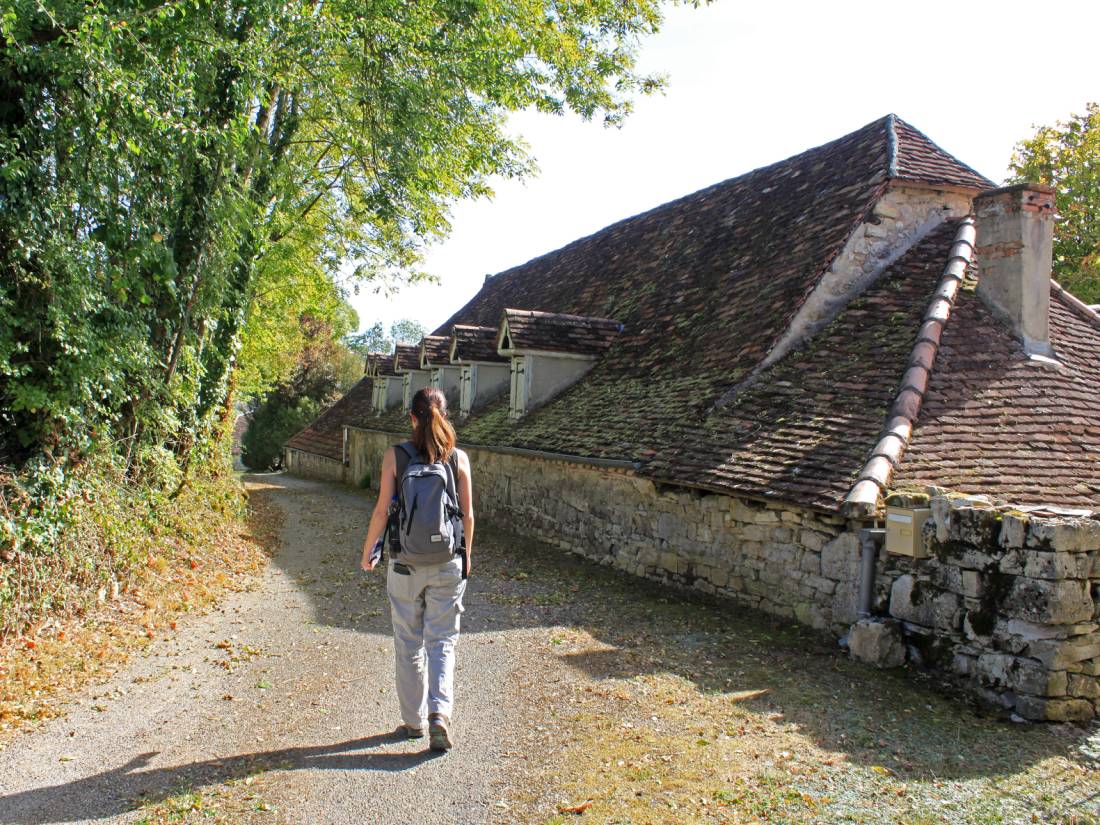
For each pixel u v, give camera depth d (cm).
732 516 819
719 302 1223
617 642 664
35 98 699
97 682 552
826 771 402
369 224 1677
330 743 443
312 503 2000
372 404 2695
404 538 420
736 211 1440
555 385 1440
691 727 464
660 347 1271
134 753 432
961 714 490
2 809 366
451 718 473
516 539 1315
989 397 800
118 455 855
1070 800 375
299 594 868
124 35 739
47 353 728
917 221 1063
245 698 521
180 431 1080
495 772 403
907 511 579
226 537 1150
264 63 912
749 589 790
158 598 775
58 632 637
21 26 645
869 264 1031
